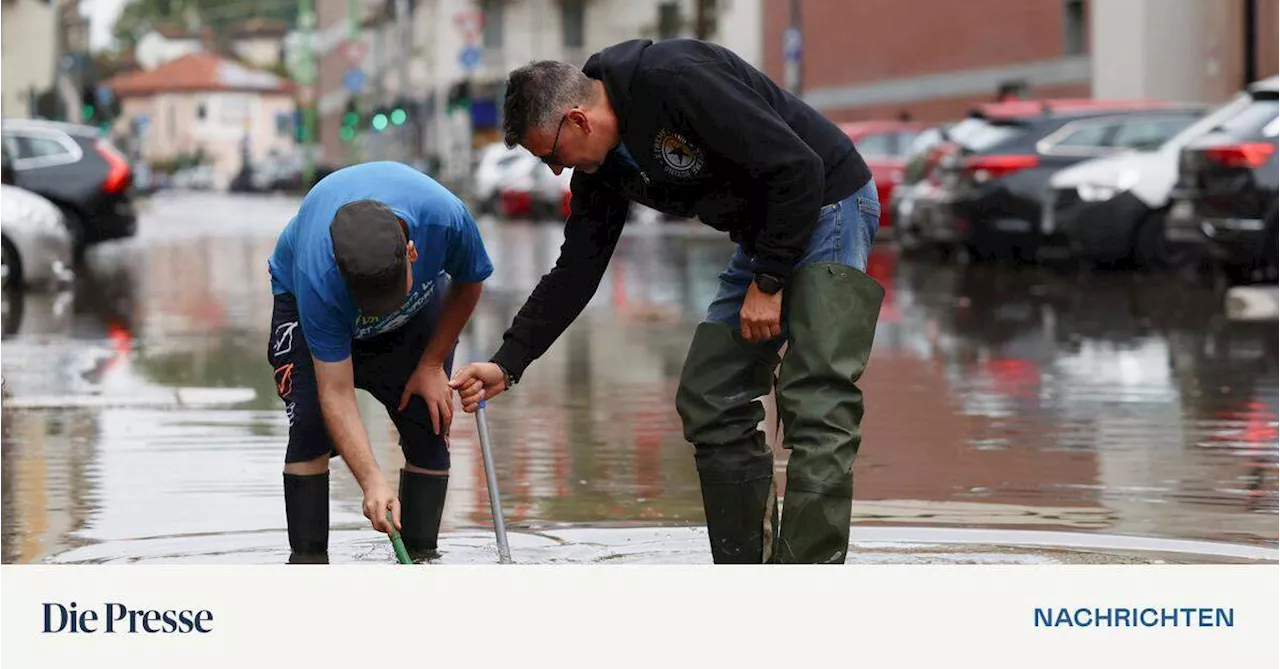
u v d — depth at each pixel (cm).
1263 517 743
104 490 817
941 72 4903
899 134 3266
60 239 2156
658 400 1141
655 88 588
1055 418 1046
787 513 613
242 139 15862
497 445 955
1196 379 1229
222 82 16338
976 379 1238
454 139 7781
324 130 12169
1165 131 2348
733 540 647
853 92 5444
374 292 596
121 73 18362
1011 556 664
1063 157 2327
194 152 16262
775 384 648
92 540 705
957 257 2642
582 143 597
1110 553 670
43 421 1052
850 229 619
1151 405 1100
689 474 860
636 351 1455
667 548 686
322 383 627
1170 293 1958
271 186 10762
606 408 1103
